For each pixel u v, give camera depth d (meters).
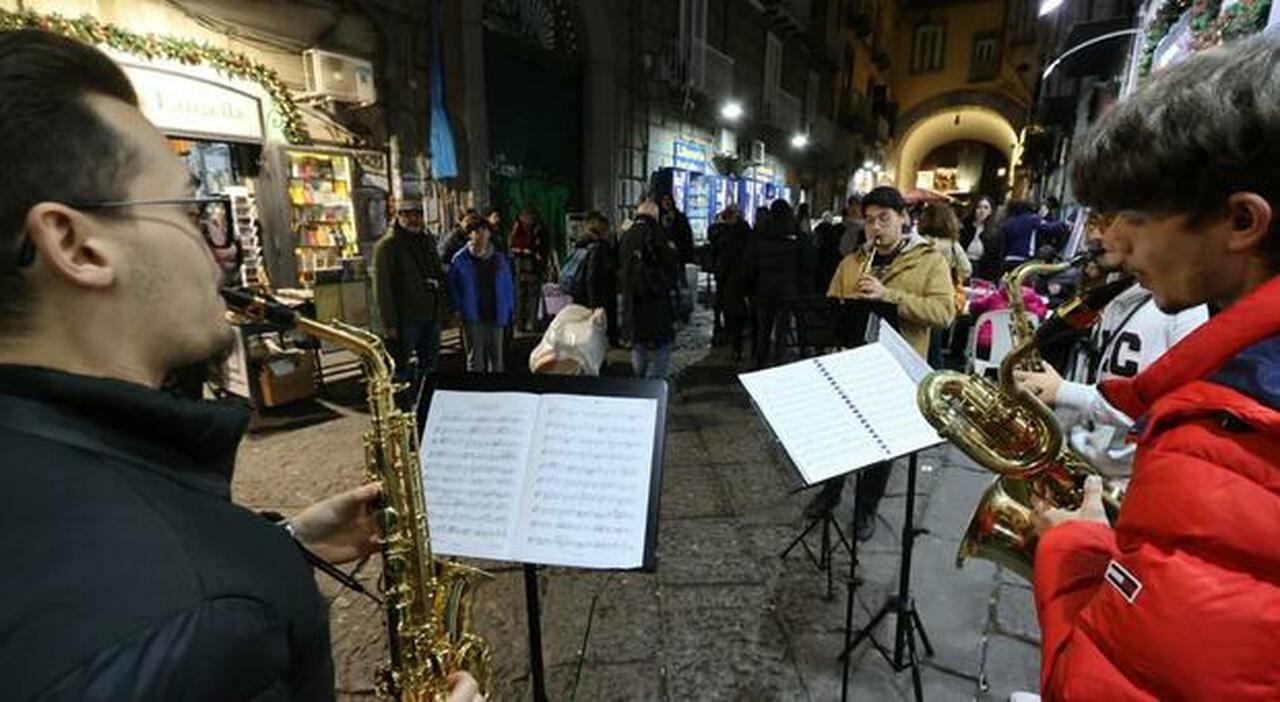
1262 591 0.53
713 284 9.46
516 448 1.39
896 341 1.96
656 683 2.04
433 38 6.20
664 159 10.77
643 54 9.70
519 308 7.14
